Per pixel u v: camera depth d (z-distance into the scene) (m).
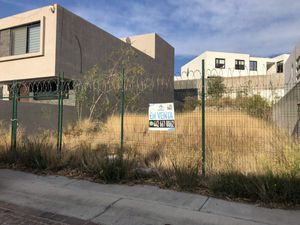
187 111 11.47
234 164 7.03
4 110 12.90
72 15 17.75
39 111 14.42
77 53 18.08
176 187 6.49
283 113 10.30
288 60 26.77
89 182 7.07
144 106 21.14
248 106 9.91
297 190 5.49
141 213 5.20
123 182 6.98
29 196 6.16
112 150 9.24
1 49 18.58
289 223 4.75
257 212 5.18
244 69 56.44
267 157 7.21
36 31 17.42
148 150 9.24
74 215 5.17
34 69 16.95
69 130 13.25
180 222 4.81
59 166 8.15
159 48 32.09
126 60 20.80
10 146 9.58
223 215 5.07
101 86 17.75
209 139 9.34
